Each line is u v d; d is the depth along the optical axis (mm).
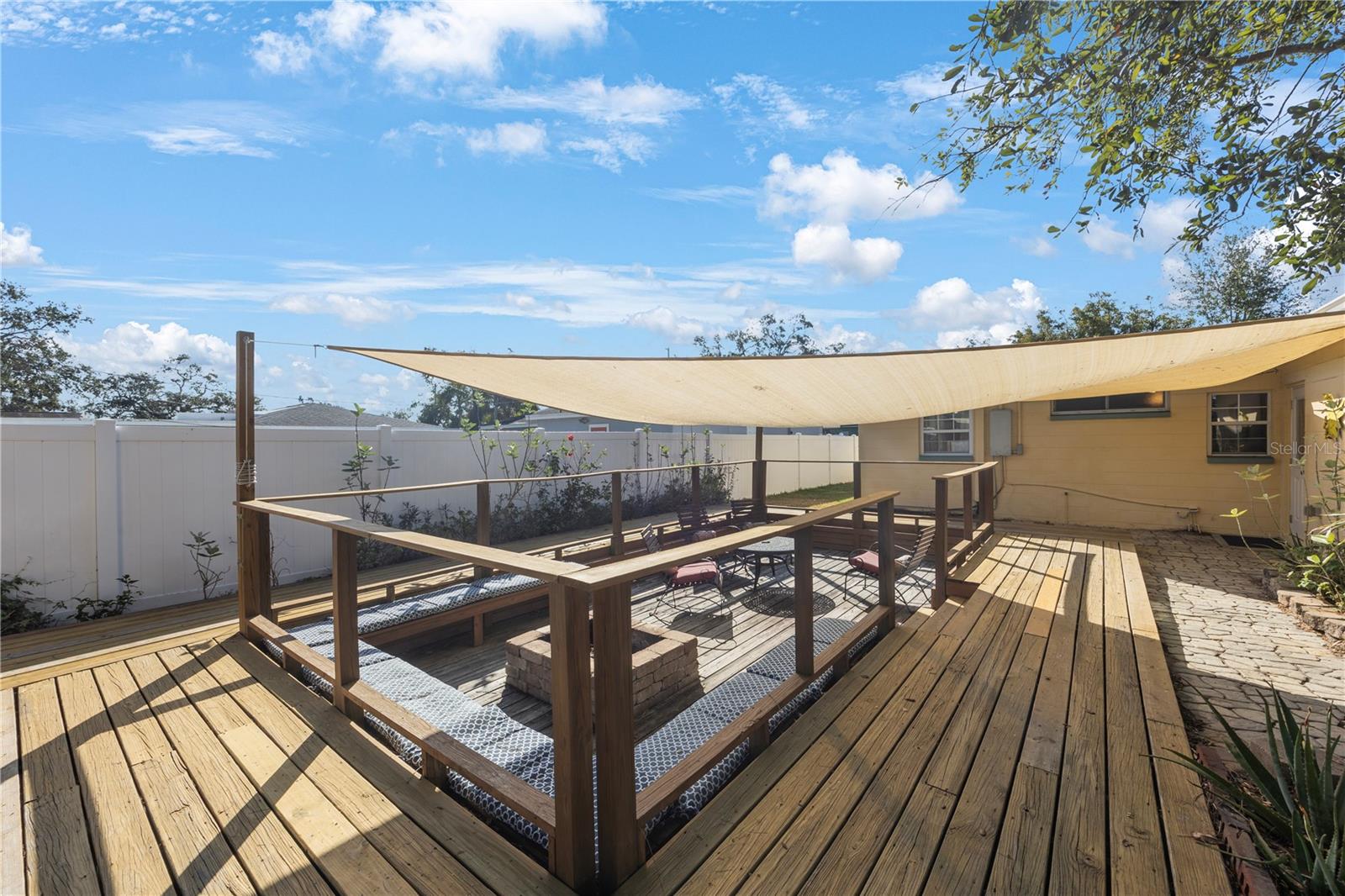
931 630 4559
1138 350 4293
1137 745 2850
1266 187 3486
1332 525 5254
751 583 7352
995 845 2154
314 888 1976
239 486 4355
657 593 6969
